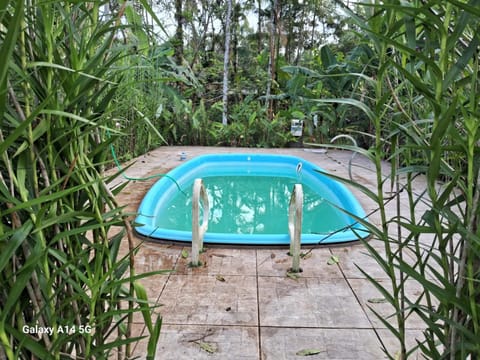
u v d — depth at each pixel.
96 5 0.83
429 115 1.05
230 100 11.55
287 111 9.00
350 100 0.96
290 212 3.02
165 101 8.12
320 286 2.37
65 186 0.86
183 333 1.88
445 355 0.90
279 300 2.20
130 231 0.95
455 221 0.80
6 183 0.81
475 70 0.75
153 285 2.36
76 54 0.79
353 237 3.07
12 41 0.55
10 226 0.81
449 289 0.85
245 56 13.98
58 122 0.81
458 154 0.90
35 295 0.81
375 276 2.50
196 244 2.63
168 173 5.78
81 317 0.99
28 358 0.87
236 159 7.70
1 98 0.61
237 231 4.41
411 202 0.98
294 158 7.51
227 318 2.01
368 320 2.01
